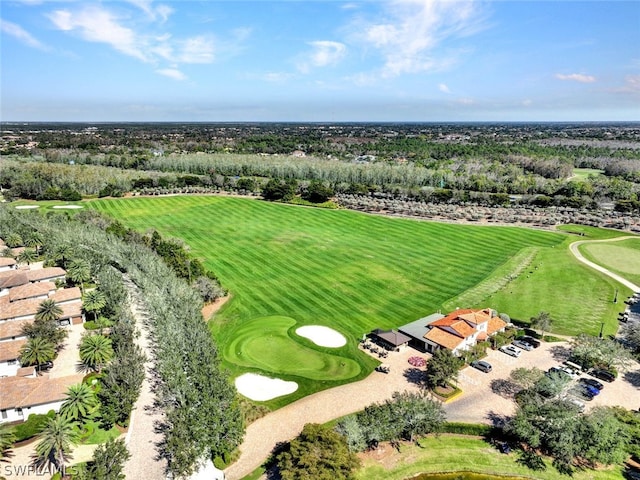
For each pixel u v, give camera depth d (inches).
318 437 1622.8
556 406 1907.0
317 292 3366.1
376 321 2915.8
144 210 5974.4
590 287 3496.6
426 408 1879.9
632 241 4694.9
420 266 3959.2
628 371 2429.9
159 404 2069.4
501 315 2901.1
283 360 2463.1
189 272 3378.4
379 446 1871.3
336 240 4736.7
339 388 2225.6
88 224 4697.3
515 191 7234.3
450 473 1744.6
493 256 4247.0
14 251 4057.6
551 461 1815.9
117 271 3676.2
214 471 1700.3
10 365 2304.4
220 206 6235.2
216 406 1809.8
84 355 2251.5
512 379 2309.3
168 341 2353.6
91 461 1667.1
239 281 3567.9
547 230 5177.2
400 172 7810.0
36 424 1839.3
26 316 2773.1
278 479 1658.5
